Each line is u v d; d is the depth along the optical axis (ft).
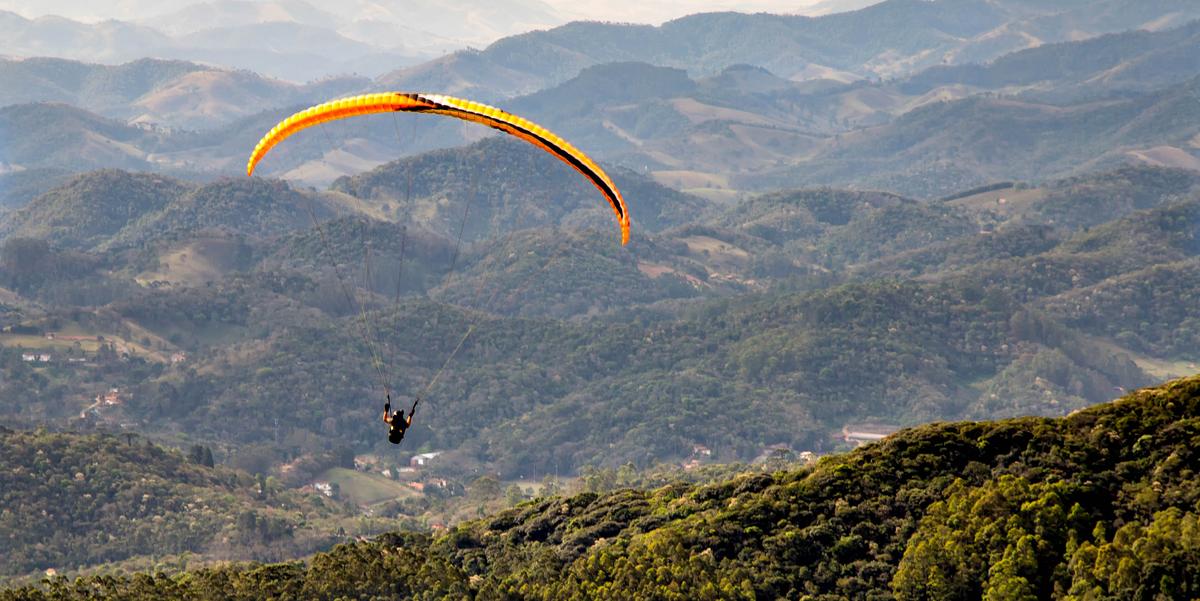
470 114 492.54
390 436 504.84
